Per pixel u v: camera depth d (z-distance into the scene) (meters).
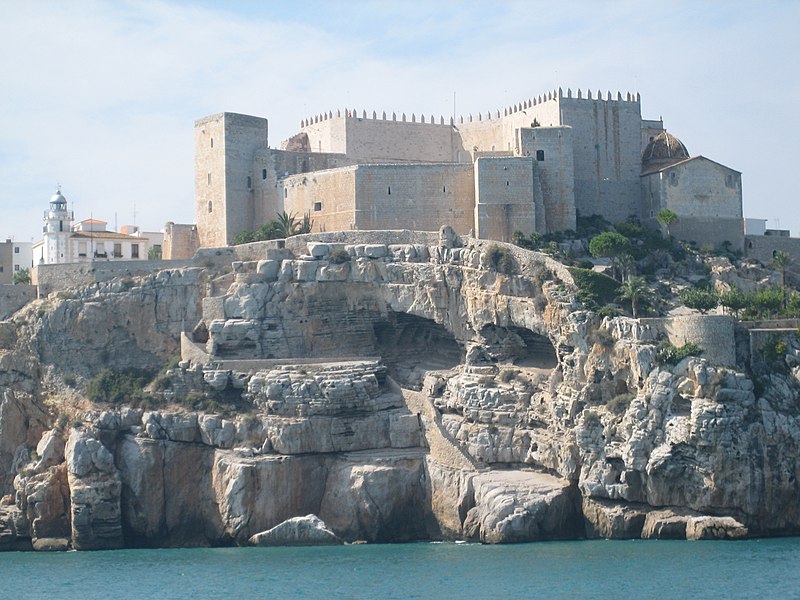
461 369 174.00
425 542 162.75
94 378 179.50
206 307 182.38
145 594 134.38
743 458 151.12
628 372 157.62
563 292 165.62
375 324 183.12
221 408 172.75
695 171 197.50
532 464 163.12
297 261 182.50
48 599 133.38
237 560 152.25
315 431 168.38
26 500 168.75
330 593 130.75
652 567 136.38
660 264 188.50
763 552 142.88
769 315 172.50
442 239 179.00
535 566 139.38
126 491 168.75
